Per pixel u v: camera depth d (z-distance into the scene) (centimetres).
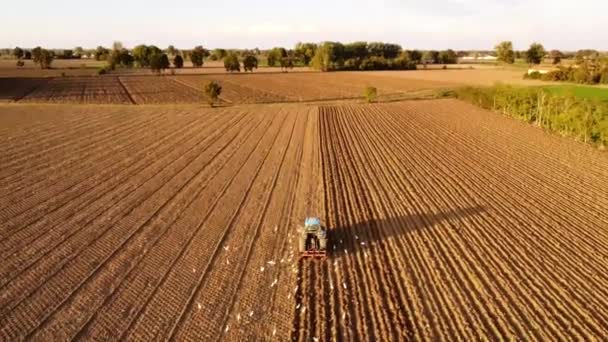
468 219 2014
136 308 1368
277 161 2944
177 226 1944
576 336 1244
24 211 2122
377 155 3098
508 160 2984
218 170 2750
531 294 1436
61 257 1681
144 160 2994
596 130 3350
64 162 2938
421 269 1579
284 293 1443
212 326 1284
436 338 1230
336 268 1591
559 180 2572
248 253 1700
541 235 1862
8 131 3884
